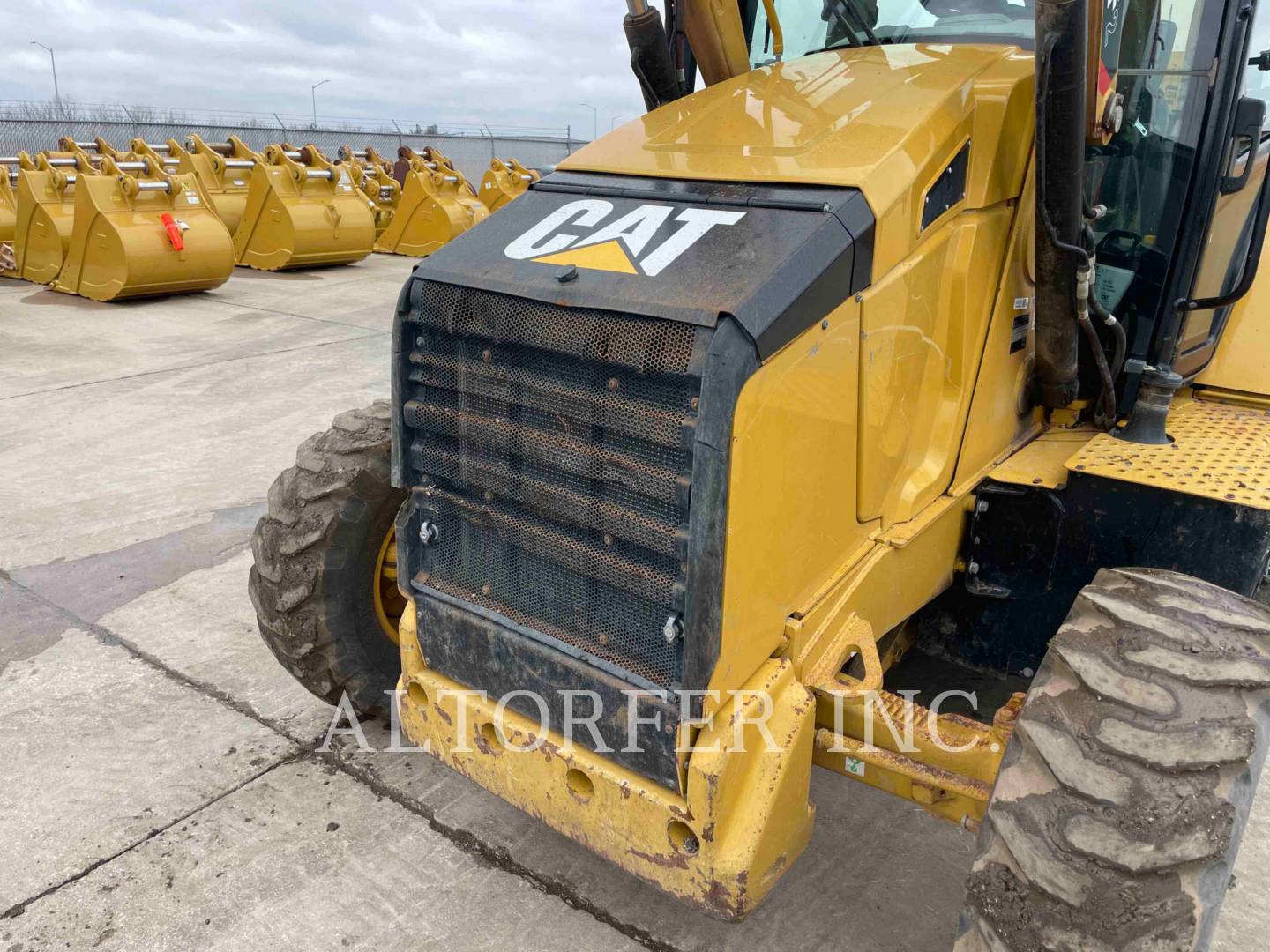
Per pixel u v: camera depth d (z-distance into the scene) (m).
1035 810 1.58
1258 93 2.82
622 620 1.86
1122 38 2.40
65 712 3.21
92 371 7.39
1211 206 2.45
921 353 2.10
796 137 2.03
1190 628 1.72
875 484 2.05
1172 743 1.57
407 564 2.17
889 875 2.55
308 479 2.77
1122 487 2.26
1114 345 2.61
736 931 2.35
